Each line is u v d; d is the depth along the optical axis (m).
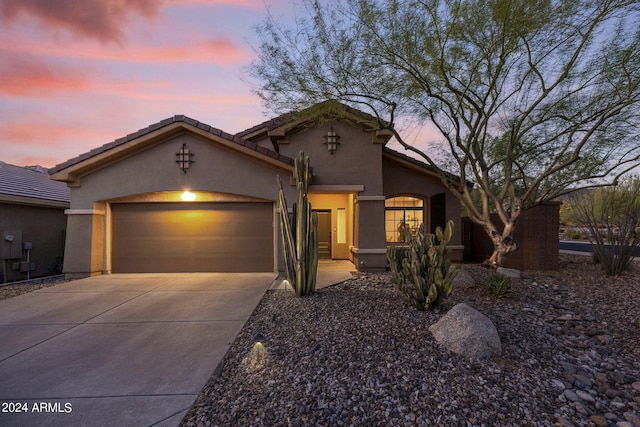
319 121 9.15
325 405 2.88
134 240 9.90
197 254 9.90
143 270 9.87
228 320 5.41
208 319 5.48
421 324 4.61
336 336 4.31
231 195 9.77
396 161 11.75
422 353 3.78
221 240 9.91
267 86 8.32
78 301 6.67
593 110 7.74
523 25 6.92
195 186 9.47
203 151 9.50
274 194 9.56
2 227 9.73
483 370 3.47
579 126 7.79
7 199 9.55
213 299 6.73
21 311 6.02
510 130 9.59
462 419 2.70
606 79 7.28
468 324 3.95
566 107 8.20
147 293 7.30
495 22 7.08
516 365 3.64
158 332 4.90
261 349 4.01
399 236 12.05
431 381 3.24
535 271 9.23
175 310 6.00
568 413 2.86
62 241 11.97
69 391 3.24
